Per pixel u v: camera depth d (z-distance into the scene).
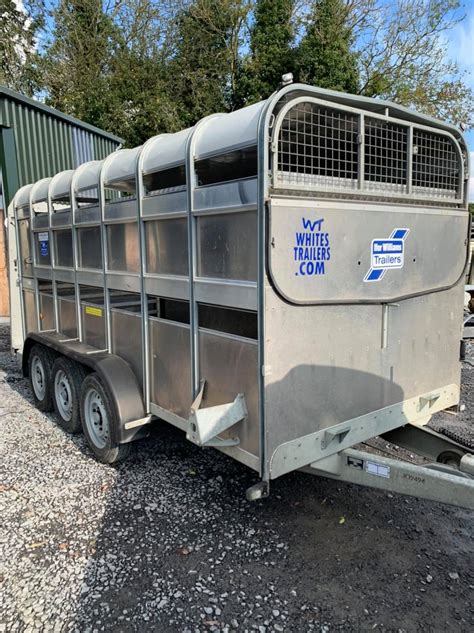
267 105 2.11
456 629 2.04
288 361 2.31
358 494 3.14
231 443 2.45
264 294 2.18
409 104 15.51
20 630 2.06
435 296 3.07
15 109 6.92
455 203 3.13
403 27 15.26
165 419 3.08
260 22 15.56
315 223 2.32
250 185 2.20
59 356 4.32
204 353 2.65
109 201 3.38
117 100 15.66
